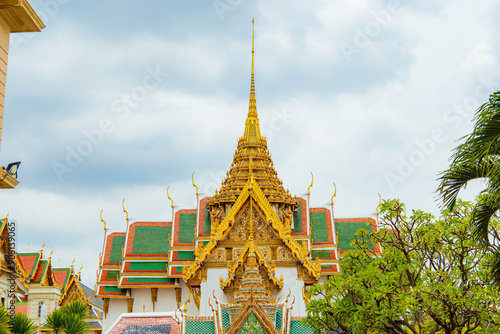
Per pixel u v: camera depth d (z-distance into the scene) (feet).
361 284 103.60
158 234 233.76
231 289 171.12
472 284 100.12
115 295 218.79
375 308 97.55
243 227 182.29
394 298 98.17
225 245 180.55
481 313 94.89
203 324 147.74
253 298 139.44
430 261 107.65
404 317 102.32
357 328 107.76
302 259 175.94
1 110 89.20
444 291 94.89
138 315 144.46
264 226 181.88
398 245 111.65
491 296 92.84
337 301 109.91
